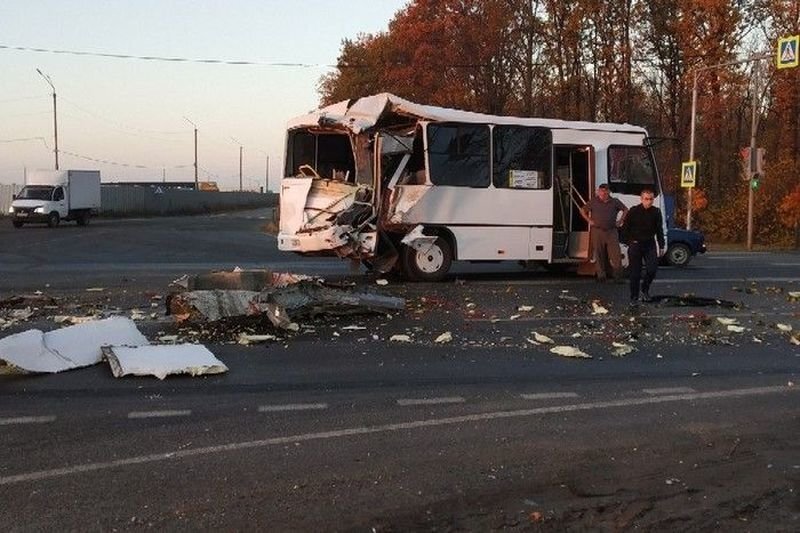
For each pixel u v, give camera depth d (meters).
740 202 40.72
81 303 12.98
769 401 7.48
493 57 44.22
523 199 17.25
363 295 12.18
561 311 12.70
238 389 7.72
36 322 11.11
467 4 43.91
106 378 8.08
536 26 43.72
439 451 5.91
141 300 13.40
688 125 44.69
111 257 25.17
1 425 6.48
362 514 4.71
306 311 11.38
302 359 9.04
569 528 4.54
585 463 5.67
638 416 6.93
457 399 7.43
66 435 6.23
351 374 8.38
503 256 17.14
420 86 44.28
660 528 4.56
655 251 13.90
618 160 18.03
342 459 5.70
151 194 77.75
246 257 25.27
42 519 4.60
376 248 16.38
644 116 47.09
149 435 6.24
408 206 16.38
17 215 47.12
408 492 5.07
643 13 43.19
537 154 17.41
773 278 18.75
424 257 16.67
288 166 16.92
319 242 16.20
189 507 4.79
